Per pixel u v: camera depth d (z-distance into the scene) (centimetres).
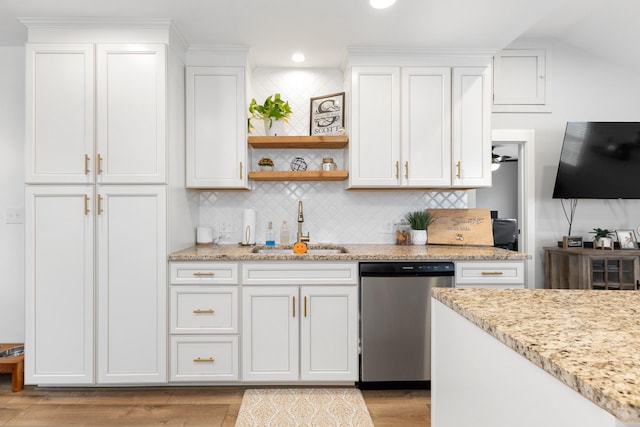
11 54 293
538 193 340
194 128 283
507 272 257
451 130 289
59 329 247
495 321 86
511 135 336
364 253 261
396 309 252
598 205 341
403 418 220
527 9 235
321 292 252
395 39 275
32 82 247
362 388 256
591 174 321
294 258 252
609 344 70
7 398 243
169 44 253
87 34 249
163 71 249
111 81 249
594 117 338
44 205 248
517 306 101
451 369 112
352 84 287
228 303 251
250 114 308
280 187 326
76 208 248
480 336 92
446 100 289
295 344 252
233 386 259
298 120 325
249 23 251
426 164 288
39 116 247
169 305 251
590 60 339
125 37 249
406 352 253
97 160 248
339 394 248
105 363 248
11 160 293
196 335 251
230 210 324
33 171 247
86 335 247
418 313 253
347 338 253
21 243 294
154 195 250
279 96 304
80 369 248
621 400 47
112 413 225
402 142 288
